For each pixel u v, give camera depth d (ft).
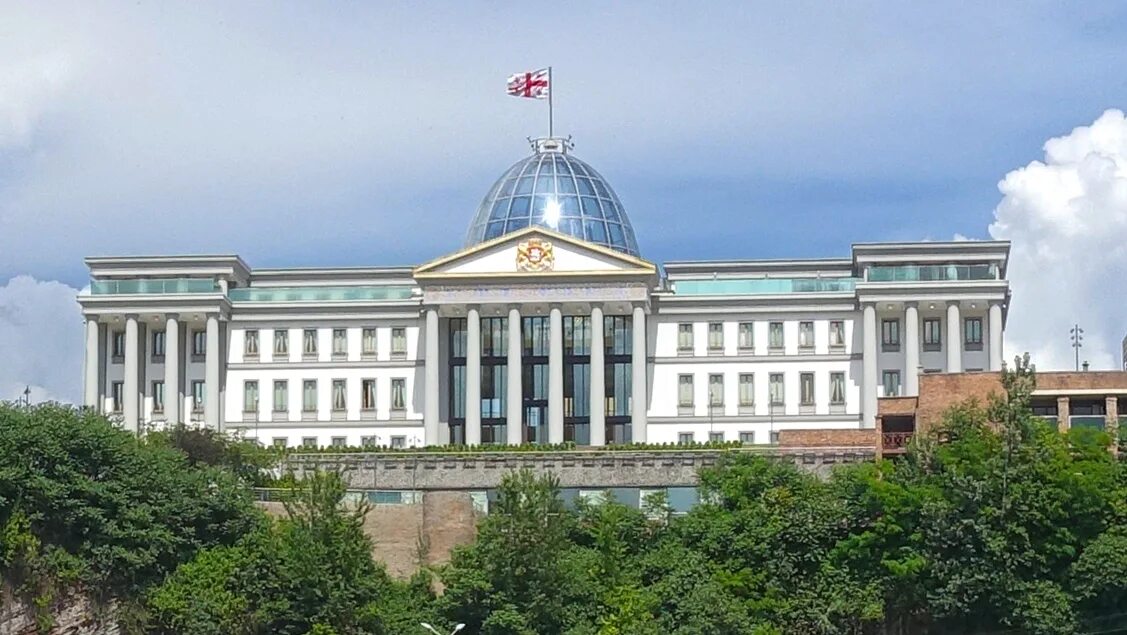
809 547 414.82
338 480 414.21
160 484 415.64
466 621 400.88
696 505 437.99
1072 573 400.88
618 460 467.11
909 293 576.20
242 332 601.21
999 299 576.20
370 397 595.06
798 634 407.23
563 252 579.48
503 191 623.77
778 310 590.96
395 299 597.52
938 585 404.98
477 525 426.10
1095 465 414.00
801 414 586.45
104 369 599.57
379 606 401.90
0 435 405.39
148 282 592.60
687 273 610.24
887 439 462.19
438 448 500.33
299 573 397.39
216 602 398.21
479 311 582.76
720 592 402.93
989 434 419.95
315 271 612.29
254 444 490.49
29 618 396.98
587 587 404.77
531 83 627.46
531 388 586.86
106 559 402.93
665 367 591.78
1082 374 461.37
